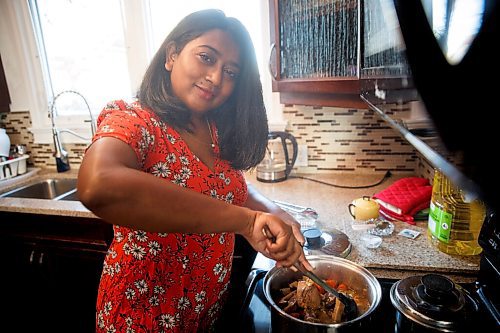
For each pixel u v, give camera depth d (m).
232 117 0.95
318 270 0.86
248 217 0.58
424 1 0.27
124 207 0.48
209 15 0.77
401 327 0.66
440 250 1.03
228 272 0.96
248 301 0.83
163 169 0.76
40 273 1.69
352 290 0.82
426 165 1.52
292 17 1.33
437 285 0.67
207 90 0.79
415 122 0.34
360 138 1.75
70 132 2.02
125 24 1.91
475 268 0.93
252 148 0.97
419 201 1.26
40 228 1.63
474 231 0.97
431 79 0.28
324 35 1.09
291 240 0.61
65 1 1.97
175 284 0.84
